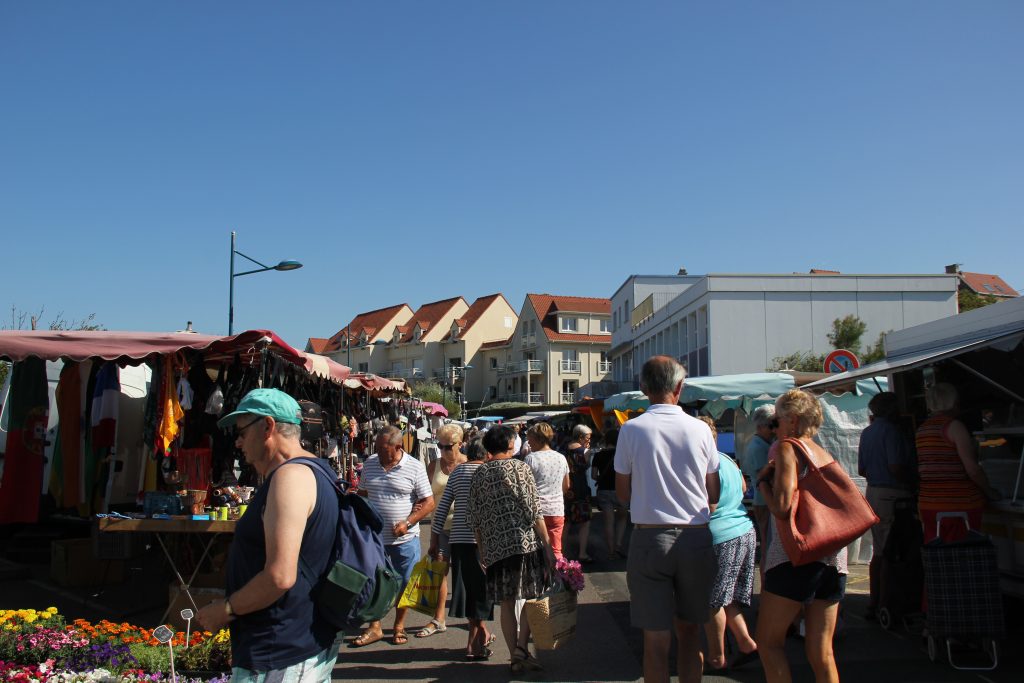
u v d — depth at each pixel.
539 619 5.55
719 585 4.97
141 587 8.45
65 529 10.22
